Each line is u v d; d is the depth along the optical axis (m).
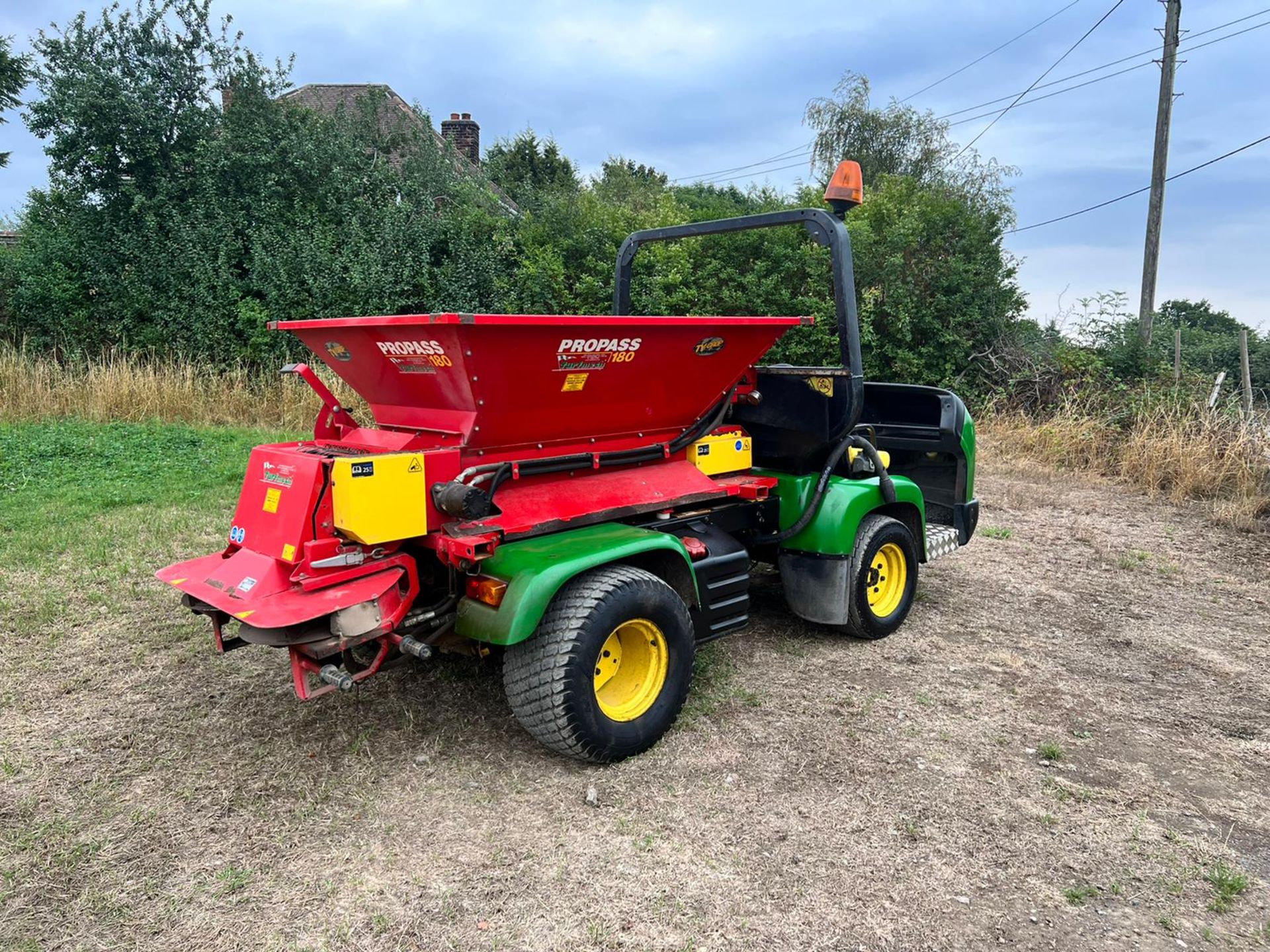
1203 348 19.30
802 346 14.37
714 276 15.03
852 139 23.23
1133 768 3.85
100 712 4.12
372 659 4.25
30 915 2.74
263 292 14.83
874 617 5.21
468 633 3.52
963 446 6.00
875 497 5.11
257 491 3.68
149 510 7.58
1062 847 3.24
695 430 4.68
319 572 3.35
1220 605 6.22
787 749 3.91
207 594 3.45
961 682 4.73
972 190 18.77
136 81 15.06
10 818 3.26
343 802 3.41
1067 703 4.52
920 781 3.68
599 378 3.90
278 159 15.64
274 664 4.66
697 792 3.53
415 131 18.12
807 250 14.57
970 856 3.17
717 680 4.65
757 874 3.03
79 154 14.52
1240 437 9.98
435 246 16.19
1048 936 2.77
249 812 3.33
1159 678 4.88
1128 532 8.32
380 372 3.90
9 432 10.46
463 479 3.62
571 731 3.49
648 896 2.90
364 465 3.35
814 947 2.69
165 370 13.23
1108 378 13.25
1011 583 6.66
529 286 15.21
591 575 3.67
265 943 2.66
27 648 4.82
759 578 6.46
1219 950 2.72
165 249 14.72
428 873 2.99
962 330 14.70
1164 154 16.06
